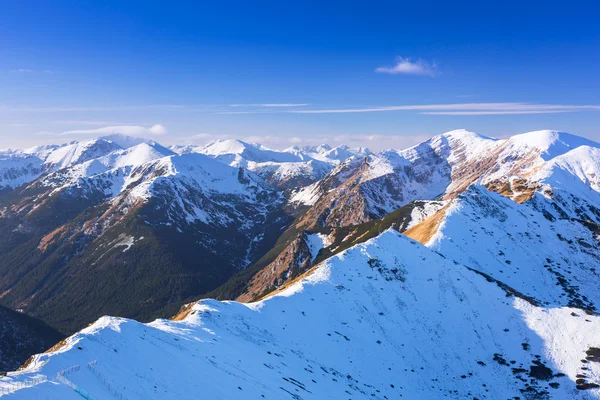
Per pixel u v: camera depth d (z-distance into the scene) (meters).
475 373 81.69
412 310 97.50
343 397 63.88
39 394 35.84
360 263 111.31
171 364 50.66
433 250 126.00
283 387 57.47
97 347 48.34
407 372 80.06
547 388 76.00
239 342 69.44
